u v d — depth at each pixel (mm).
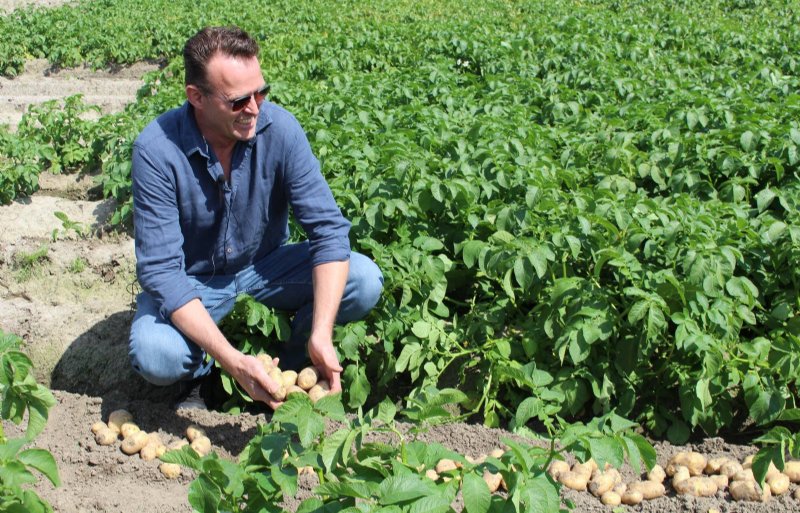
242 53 3287
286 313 4090
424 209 4520
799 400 3963
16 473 2400
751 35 10406
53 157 6695
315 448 2760
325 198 3715
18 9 14148
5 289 5109
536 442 3510
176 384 4156
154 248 3475
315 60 9359
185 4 14961
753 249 4223
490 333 4059
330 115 6652
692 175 5332
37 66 12008
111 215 5855
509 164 4844
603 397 3742
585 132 6180
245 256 3865
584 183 5363
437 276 4043
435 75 7691
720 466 3295
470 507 2293
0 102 9195
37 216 5840
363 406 4133
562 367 3877
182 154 3496
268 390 3291
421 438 3535
